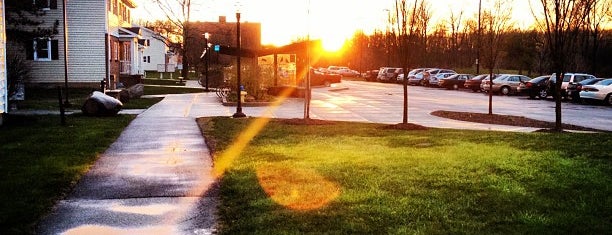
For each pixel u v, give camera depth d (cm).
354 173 738
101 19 3094
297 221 518
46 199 602
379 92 3684
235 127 1386
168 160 882
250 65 2469
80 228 516
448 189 642
